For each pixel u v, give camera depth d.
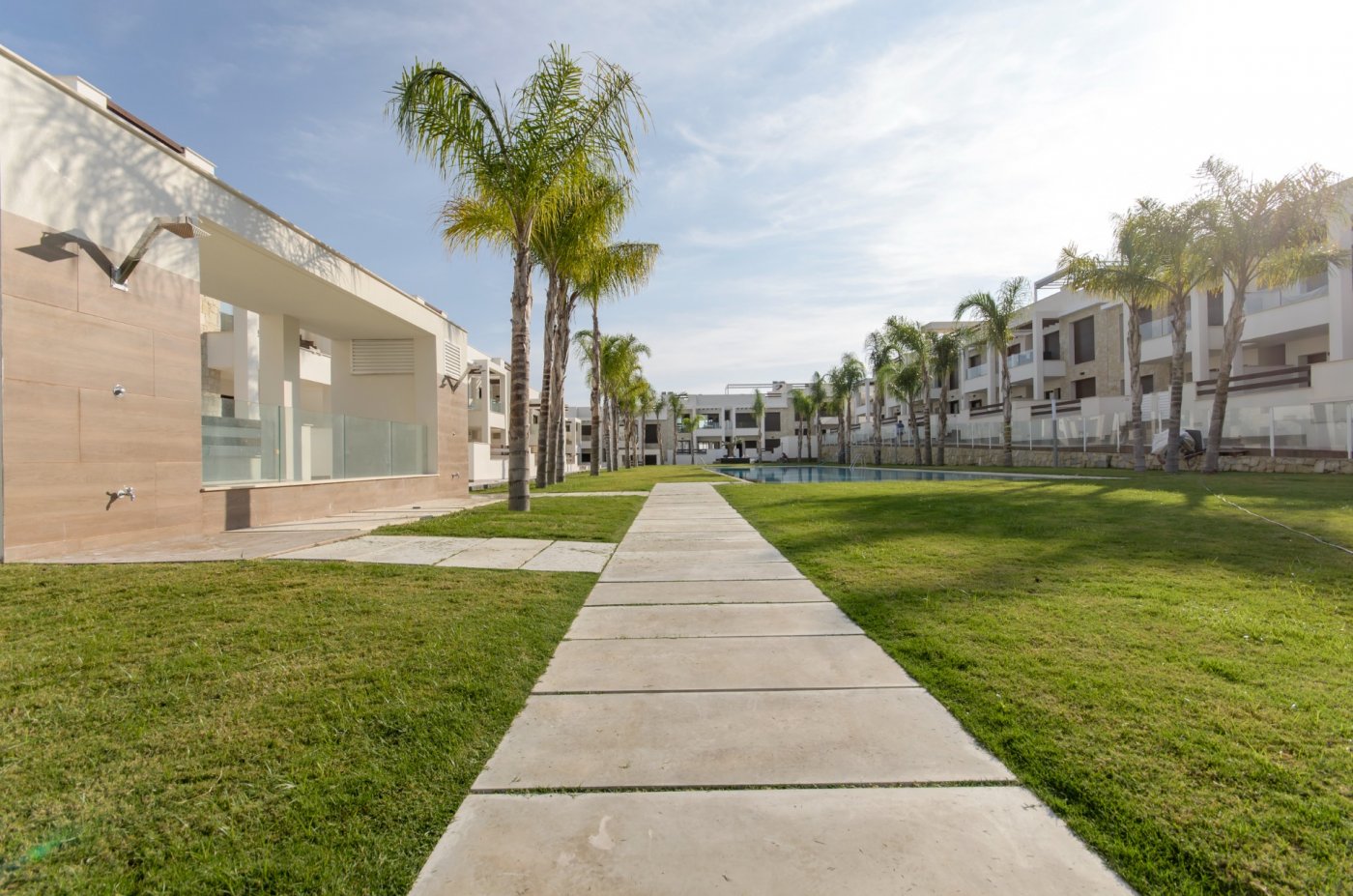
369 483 13.60
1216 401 19.73
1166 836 1.98
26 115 6.38
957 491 15.05
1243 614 4.38
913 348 37.97
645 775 2.42
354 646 3.91
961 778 2.37
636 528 9.70
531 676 3.46
